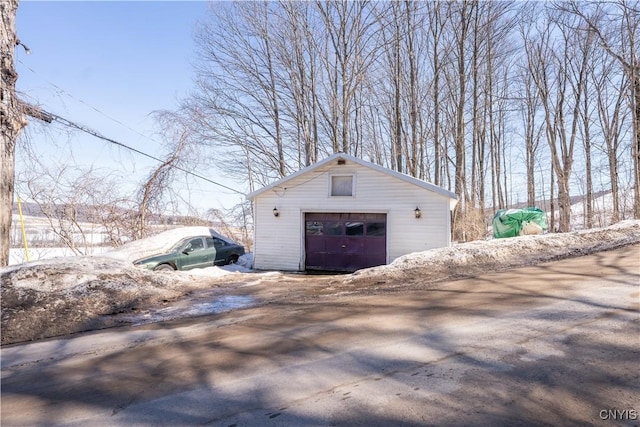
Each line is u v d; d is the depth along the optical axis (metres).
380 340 4.32
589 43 22.97
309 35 23.00
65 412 2.98
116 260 9.05
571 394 2.87
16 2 8.75
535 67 25.33
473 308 5.44
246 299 7.61
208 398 3.10
